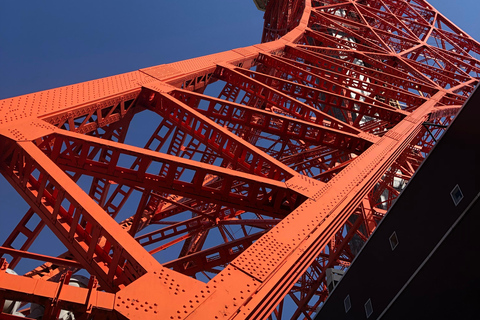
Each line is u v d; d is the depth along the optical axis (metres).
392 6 77.19
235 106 22.98
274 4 67.12
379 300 14.01
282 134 24.16
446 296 11.45
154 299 10.09
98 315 9.43
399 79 45.22
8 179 14.18
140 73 23.55
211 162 34.34
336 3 65.75
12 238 15.02
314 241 13.92
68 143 15.52
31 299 9.06
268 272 12.12
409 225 14.66
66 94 18.53
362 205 29.22
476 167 13.23
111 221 11.66
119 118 20.59
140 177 16.00
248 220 24.78
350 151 24.45
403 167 38.53
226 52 33.00
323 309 16.97
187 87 26.56
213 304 10.59
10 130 14.65
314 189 16.64
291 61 36.84
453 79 53.44
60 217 12.85
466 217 11.60
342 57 53.12
